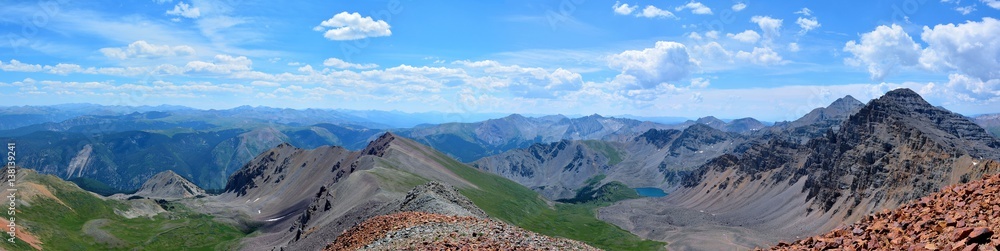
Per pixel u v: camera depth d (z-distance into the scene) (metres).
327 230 172.38
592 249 44.56
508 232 47.91
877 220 26.75
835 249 25.83
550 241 45.56
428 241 44.44
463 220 56.25
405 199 128.50
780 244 29.67
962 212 22.73
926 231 23.14
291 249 173.25
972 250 19.62
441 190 127.25
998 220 20.48
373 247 48.50
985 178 25.16
